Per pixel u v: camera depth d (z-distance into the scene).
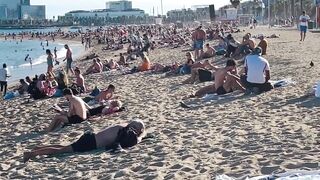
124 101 15.57
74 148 9.35
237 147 8.27
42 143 10.88
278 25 87.69
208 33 51.03
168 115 12.36
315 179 5.57
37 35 146.75
